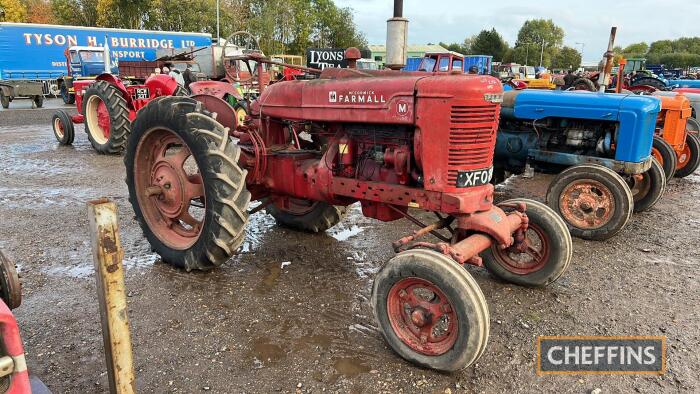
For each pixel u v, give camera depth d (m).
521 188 7.07
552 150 5.69
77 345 2.87
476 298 2.46
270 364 2.71
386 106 3.04
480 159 2.94
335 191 3.53
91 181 6.80
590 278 3.94
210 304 3.37
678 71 34.91
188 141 3.58
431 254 2.60
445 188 2.93
